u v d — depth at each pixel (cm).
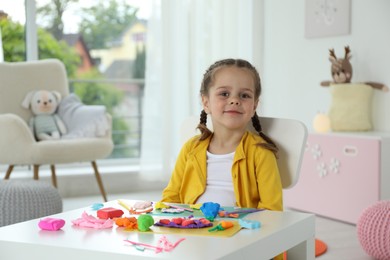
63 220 109
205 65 416
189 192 159
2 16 412
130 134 489
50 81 365
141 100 494
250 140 155
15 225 112
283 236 107
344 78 330
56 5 474
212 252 90
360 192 297
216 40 419
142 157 407
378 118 325
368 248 230
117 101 498
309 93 379
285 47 403
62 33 481
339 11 348
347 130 325
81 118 346
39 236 103
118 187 404
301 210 338
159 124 408
